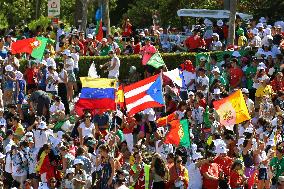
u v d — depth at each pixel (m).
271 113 61.06
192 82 66.31
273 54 68.75
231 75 67.62
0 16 103.75
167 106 62.16
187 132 52.81
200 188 49.72
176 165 49.00
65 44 71.88
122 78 72.19
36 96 62.22
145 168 48.44
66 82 66.25
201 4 99.38
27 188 52.00
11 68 64.75
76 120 59.66
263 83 64.69
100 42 73.44
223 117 55.81
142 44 76.12
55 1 77.88
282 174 51.56
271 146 54.66
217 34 74.62
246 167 53.72
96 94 55.06
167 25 99.75
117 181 49.38
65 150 52.97
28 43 66.88
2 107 62.94
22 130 57.91
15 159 54.03
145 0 102.00
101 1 83.81
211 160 49.81
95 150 54.31
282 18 92.81
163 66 63.38
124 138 57.84
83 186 50.84
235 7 75.88
